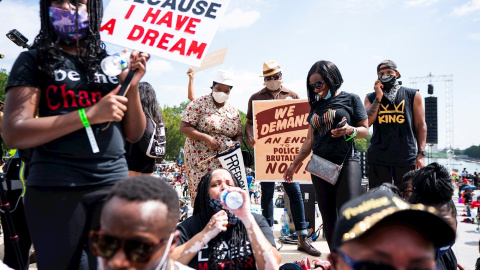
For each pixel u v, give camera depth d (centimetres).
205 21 234
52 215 185
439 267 230
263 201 571
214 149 470
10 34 272
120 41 222
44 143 183
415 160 462
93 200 192
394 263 100
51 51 189
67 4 195
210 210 278
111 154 200
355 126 399
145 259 120
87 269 209
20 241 325
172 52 227
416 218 101
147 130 348
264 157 575
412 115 463
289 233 643
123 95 199
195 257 262
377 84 454
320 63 396
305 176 548
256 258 235
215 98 480
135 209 119
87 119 181
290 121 577
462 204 1770
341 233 109
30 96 186
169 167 5341
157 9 230
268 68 596
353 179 379
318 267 348
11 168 321
